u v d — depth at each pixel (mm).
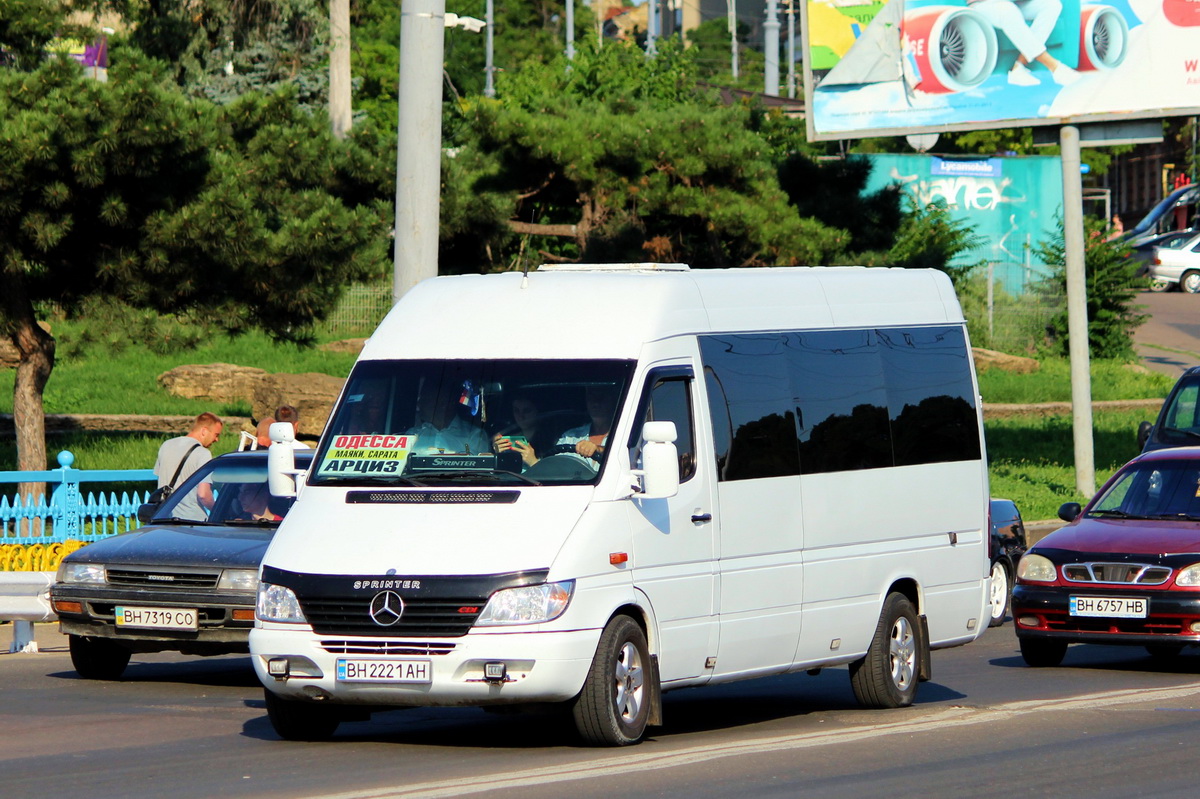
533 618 20922
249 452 33812
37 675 31547
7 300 46969
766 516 24688
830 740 23484
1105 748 22891
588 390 22875
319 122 50031
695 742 23438
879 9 65188
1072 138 62438
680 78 119750
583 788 19391
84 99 41812
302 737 23516
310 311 48562
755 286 25719
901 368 28031
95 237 46312
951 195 108000
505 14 198250
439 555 21266
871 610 26719
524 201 67688
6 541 38625
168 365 79000
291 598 21578
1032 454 71438
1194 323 116500
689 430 23672
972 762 21688
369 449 23062
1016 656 36625
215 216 44344
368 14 89562
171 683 30688
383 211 51500
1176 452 36906
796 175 69188
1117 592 32750
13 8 45656
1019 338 105375
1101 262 102312
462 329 23953
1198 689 29656
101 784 20078
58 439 62625
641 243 65312
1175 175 179750
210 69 81750
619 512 22094
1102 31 61938
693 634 23297
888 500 27172
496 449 22578
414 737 24031
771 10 157875
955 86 64312
